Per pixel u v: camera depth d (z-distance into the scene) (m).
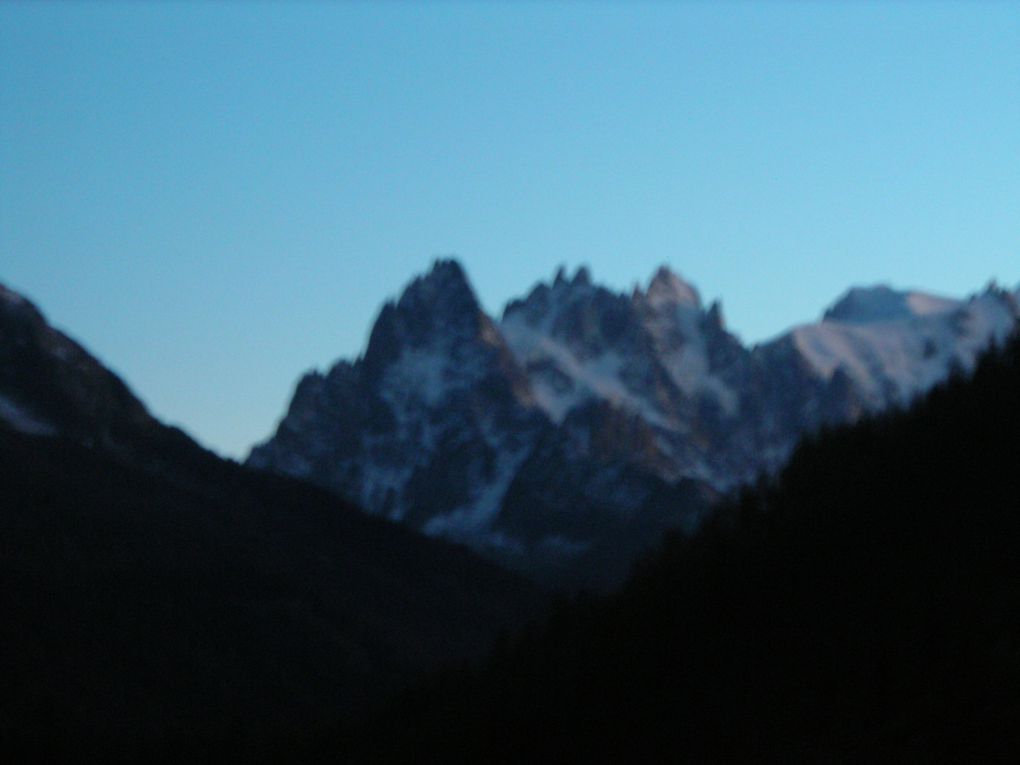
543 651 134.25
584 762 108.19
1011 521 109.56
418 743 128.62
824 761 89.06
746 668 108.56
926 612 99.56
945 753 84.62
